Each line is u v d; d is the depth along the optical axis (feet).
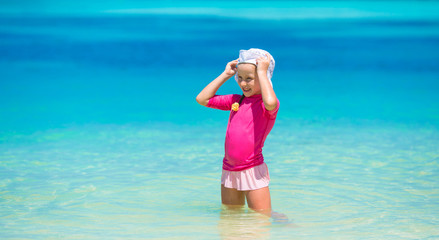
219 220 17.11
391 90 49.44
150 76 58.65
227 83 51.70
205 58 71.31
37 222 16.87
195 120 36.76
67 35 94.84
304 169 23.88
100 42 86.48
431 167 24.03
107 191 20.52
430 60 69.82
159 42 87.10
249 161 17.56
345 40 91.15
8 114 37.93
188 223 16.81
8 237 15.46
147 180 22.16
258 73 17.33
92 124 35.04
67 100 44.21
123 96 46.57
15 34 95.14
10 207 18.42
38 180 21.97
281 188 20.95
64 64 66.80
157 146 28.78
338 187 21.04
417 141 29.66
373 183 21.57
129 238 15.40
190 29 107.04
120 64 67.05
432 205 18.71
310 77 58.23
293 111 39.83
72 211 18.06
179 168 24.18
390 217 17.42
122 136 31.40
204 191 20.68
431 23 123.54
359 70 63.00
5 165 24.38
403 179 22.15
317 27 113.09
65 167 24.17
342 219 17.24
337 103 43.09
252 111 17.70
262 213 17.71
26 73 59.31
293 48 81.66
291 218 17.33
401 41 89.97
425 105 41.68
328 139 30.37
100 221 17.03
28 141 29.73
